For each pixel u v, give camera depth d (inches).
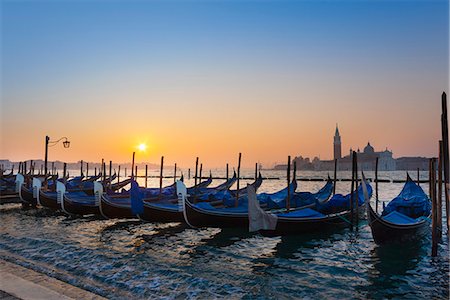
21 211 1013.8
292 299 347.6
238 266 466.0
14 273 369.7
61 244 565.3
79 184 1202.6
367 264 478.0
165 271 423.8
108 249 555.5
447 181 475.8
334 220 663.1
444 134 469.4
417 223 568.4
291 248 568.7
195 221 619.8
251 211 512.4
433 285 398.0
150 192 879.7
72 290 318.0
